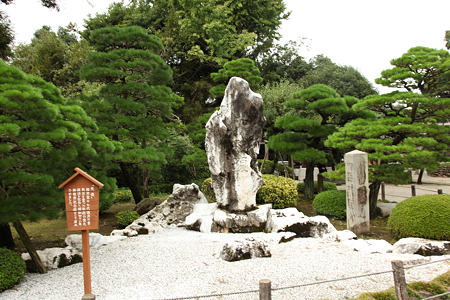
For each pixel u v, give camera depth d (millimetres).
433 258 5699
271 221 7914
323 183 13594
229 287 4633
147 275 5293
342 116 12125
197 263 5695
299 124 11320
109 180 7074
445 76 9125
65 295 4730
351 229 7754
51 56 16812
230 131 8211
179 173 16109
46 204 5555
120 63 9766
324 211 9797
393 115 10359
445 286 4555
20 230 5707
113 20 20219
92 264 5977
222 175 8375
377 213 10062
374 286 4578
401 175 8594
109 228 9266
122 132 9609
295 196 10711
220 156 8297
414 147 8367
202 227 8289
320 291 4457
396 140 9789
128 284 4988
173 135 15547
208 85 19938
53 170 6074
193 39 19109
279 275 5000
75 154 5918
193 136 12992
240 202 8242
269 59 24828
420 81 9555
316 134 11602
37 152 5652
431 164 8516
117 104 9773
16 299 4691
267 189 10359
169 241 7285
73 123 6066
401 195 14969
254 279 4875
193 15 17703
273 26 21766
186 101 20344
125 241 7512
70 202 4164
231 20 19359
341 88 24797
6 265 5086
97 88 14086
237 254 5770
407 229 6727
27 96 5059
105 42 10688
